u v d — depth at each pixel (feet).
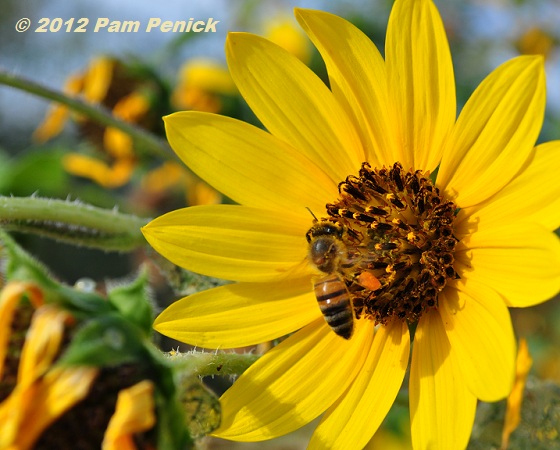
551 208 0.51
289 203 0.56
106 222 0.60
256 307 0.56
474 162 0.54
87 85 0.84
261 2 0.97
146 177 0.93
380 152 0.56
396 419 0.76
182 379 0.47
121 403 0.46
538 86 0.51
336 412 0.54
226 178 0.56
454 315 0.53
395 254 0.55
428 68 0.54
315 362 0.55
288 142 0.56
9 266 0.48
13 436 0.44
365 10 0.95
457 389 0.51
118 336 0.47
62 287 0.48
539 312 0.89
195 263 0.55
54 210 0.60
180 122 0.55
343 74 0.55
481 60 1.01
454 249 0.54
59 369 0.45
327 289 0.54
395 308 0.55
